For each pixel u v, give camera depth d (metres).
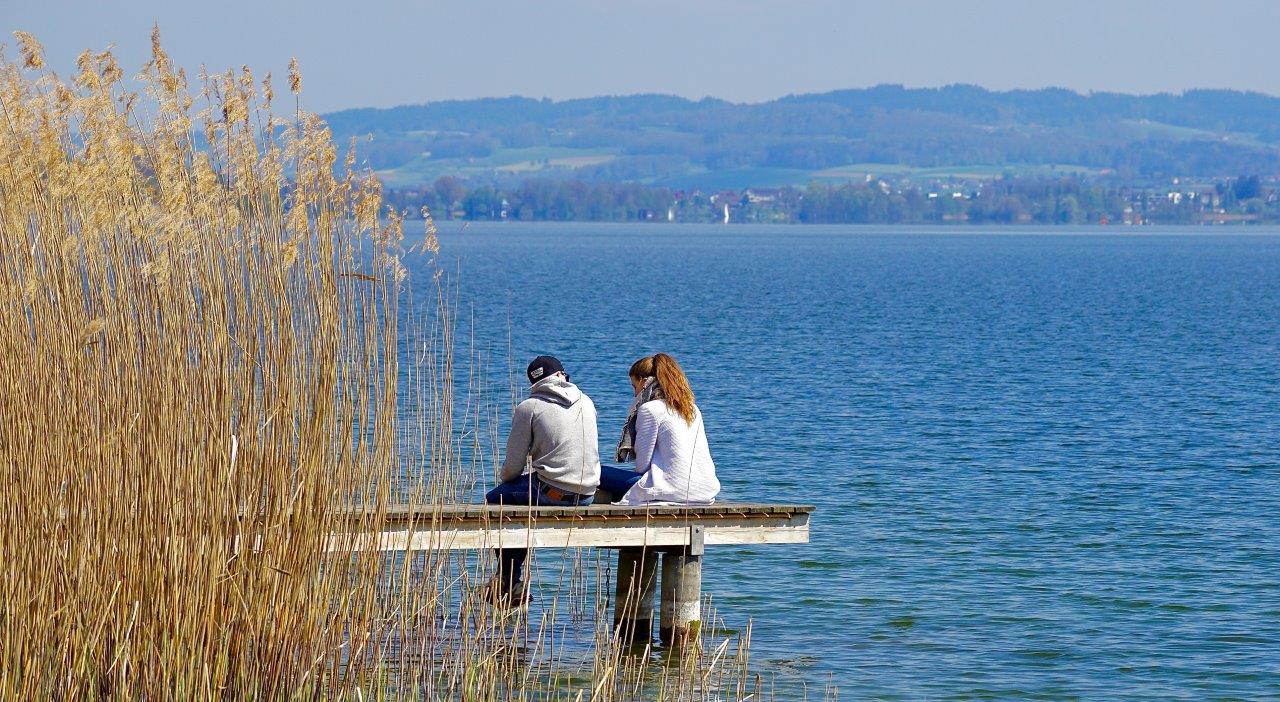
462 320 96.12
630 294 136.38
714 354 76.69
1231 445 46.53
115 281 14.86
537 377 23.64
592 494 23.89
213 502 15.07
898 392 60.19
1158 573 29.17
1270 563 30.12
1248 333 95.81
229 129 14.86
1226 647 24.14
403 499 20.69
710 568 28.78
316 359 15.54
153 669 14.88
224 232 15.06
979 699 21.27
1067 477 40.28
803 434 47.94
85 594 14.77
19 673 14.39
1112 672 22.72
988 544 31.58
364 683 16.53
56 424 14.70
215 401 15.13
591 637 22.81
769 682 21.72
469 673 17.38
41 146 14.59
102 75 14.62
